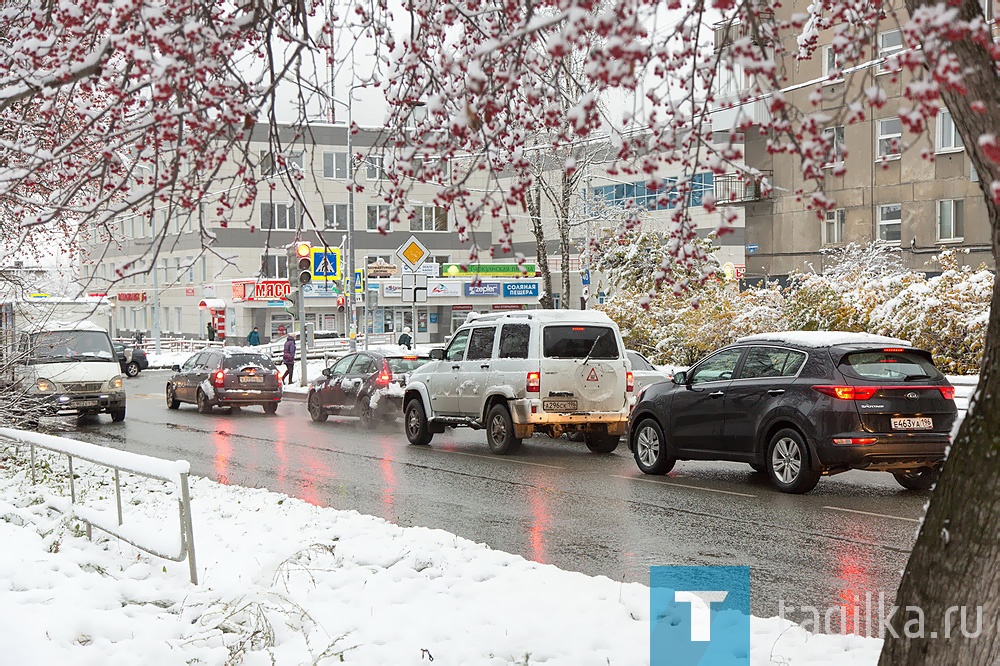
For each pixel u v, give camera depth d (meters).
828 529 10.66
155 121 4.40
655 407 15.00
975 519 4.09
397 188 4.66
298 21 5.42
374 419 24.00
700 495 13.05
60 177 6.26
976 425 4.18
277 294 68.44
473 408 18.53
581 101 3.54
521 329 17.84
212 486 13.03
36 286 15.27
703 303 28.41
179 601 6.98
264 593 6.51
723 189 42.19
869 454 12.38
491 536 10.44
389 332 75.19
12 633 5.97
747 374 13.84
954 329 22.69
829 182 39.69
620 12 3.32
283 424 25.16
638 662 5.75
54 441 10.18
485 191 4.57
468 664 5.72
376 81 5.45
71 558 8.20
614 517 11.49
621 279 35.16
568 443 20.11
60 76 4.55
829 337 13.38
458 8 4.81
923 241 36.81
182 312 77.31
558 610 6.82
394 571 7.88
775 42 4.19
